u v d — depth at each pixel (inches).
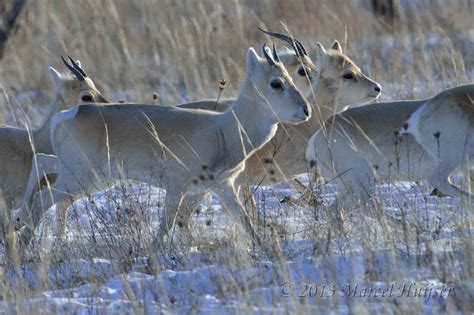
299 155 722.8
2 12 1401.3
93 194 761.6
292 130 722.8
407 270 526.6
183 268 568.4
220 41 1358.3
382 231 585.3
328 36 1370.6
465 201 642.2
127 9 1573.6
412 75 1019.3
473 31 1366.9
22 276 546.0
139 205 638.5
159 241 612.7
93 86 792.9
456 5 1531.7
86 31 1482.5
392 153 677.9
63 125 658.2
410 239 572.4
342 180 682.8
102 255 594.6
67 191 657.0
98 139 651.5
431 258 527.2
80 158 654.5
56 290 541.3
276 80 636.1
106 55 1378.0
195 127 650.2
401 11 1486.2
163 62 1353.3
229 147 647.8
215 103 756.0
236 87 1139.9
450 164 655.1
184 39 1400.1
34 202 654.5
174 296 511.8
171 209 642.8
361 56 1244.5
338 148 686.5
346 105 770.8
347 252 563.8
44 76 1311.5
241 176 708.7
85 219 686.5
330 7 1542.8
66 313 489.4
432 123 658.8
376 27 1429.6
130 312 490.0
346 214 642.2
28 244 624.1
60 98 786.2
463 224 580.1
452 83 1010.1
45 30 1497.3
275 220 629.3
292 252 569.6
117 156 651.5
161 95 1179.3
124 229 613.3
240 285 516.7
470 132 649.6
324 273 526.0
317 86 762.8
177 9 1579.7
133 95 1181.1
